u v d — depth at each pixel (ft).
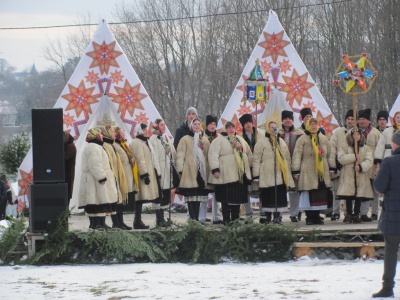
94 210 57.26
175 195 82.38
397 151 41.16
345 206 68.08
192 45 186.29
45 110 55.52
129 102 78.38
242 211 77.05
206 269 51.57
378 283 44.24
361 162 62.49
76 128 77.30
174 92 183.83
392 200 40.45
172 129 175.32
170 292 42.86
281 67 80.18
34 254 55.36
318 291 41.91
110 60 78.18
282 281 45.60
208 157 61.36
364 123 63.82
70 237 55.06
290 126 64.90
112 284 46.06
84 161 57.62
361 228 58.54
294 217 64.90
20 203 76.02
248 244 55.72
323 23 163.84
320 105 80.18
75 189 75.25
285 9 163.84
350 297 40.16
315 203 62.28
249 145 64.59
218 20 178.29
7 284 46.83
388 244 40.22
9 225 58.70
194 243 55.83
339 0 158.40
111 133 59.36
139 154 60.85
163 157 63.00
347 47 155.02
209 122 63.87
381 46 147.13
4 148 92.58
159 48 187.73
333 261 55.62
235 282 45.73
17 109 306.14
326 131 80.12
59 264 54.85
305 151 62.85
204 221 66.80
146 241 55.93
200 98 179.73
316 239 57.26
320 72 166.50
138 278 48.08
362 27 154.92
